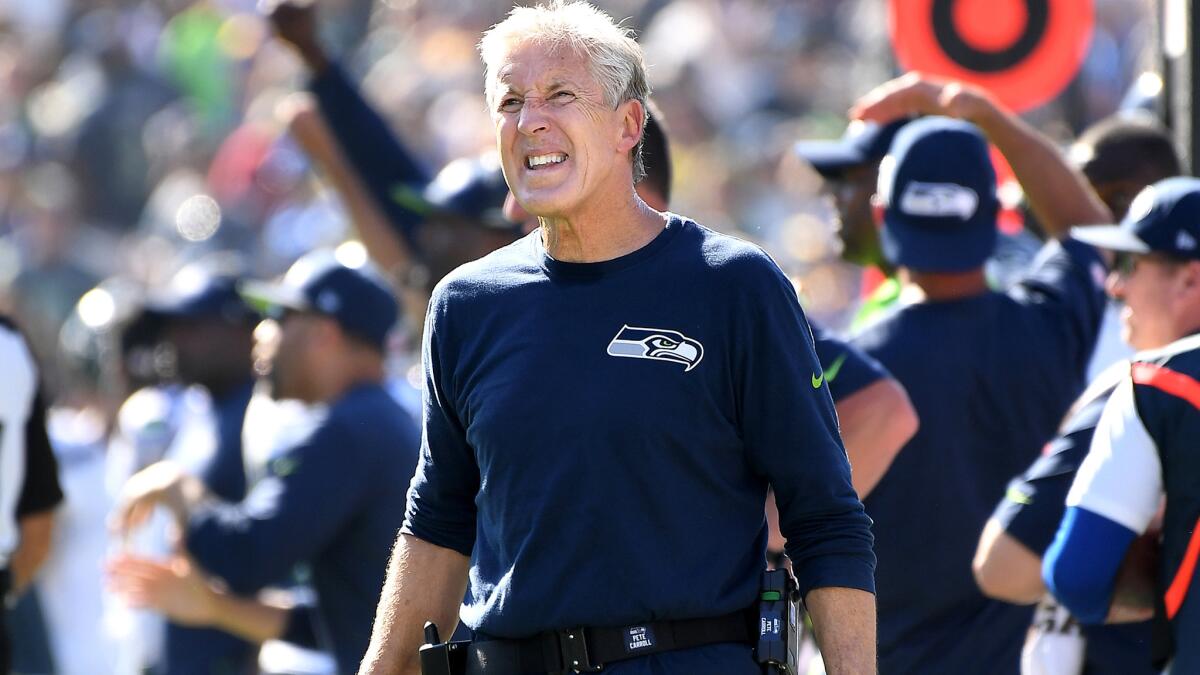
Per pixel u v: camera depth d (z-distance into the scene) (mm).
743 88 47031
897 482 15023
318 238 41062
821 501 10984
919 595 15070
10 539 17422
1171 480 12758
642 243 11109
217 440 21219
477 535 11469
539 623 10797
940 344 15188
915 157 15352
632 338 10812
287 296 19234
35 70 51844
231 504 20859
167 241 44688
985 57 19969
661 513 10711
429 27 50656
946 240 15203
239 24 50812
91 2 52312
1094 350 16188
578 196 10852
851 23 47938
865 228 17000
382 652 11750
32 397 17734
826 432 11008
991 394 15180
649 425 10688
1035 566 13945
